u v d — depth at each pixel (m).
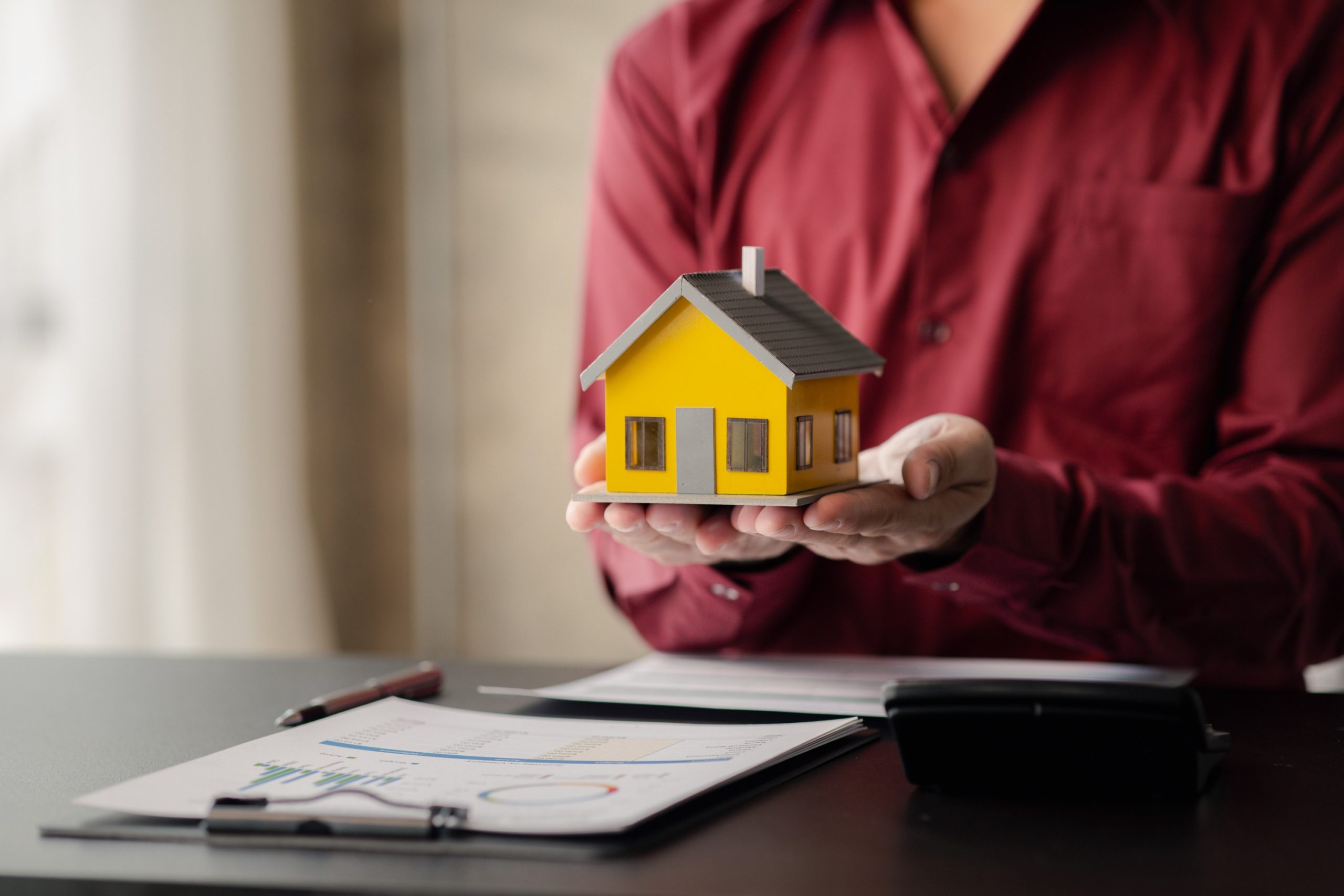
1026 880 0.54
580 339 1.45
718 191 1.39
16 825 0.64
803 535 0.80
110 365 2.16
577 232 2.85
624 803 0.61
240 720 0.91
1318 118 1.23
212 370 2.38
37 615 2.08
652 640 1.18
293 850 0.59
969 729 0.66
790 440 0.83
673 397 0.85
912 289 1.31
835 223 1.35
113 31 2.17
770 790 0.68
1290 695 0.94
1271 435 1.17
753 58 1.39
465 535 2.96
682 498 0.82
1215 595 1.07
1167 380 1.25
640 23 2.78
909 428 0.96
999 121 1.29
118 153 2.18
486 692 0.95
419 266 2.95
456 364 2.94
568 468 2.89
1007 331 1.28
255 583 2.46
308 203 2.79
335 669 1.13
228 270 2.42
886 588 1.31
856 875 0.55
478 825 0.59
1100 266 1.26
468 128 2.89
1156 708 0.63
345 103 2.92
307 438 2.79
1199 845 0.59
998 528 0.95
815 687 0.94
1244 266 1.25
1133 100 1.27
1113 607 1.03
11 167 2.03
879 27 1.34
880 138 1.34
